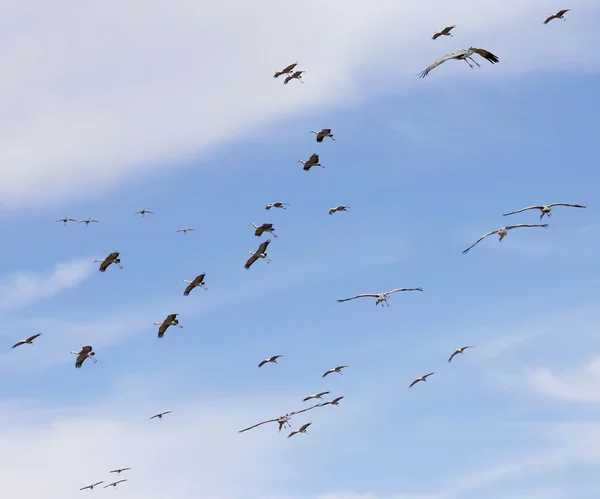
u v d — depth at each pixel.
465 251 69.00
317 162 88.88
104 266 74.50
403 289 71.25
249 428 72.94
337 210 99.88
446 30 79.31
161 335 78.50
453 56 30.09
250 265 82.62
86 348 74.75
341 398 86.38
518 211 64.88
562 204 64.75
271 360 94.25
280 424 80.25
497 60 30.03
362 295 71.12
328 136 88.56
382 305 70.62
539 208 65.00
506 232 66.38
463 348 96.94
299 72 91.94
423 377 98.31
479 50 30.03
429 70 30.30
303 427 84.50
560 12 86.44
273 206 88.19
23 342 74.06
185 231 94.81
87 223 101.06
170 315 77.81
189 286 78.75
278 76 92.25
